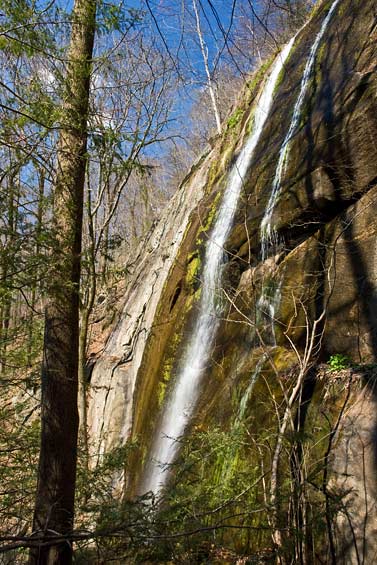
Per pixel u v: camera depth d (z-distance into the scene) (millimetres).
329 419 5039
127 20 4750
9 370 6387
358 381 5125
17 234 4105
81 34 5082
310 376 5641
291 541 3846
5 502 5258
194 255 10391
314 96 8172
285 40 12047
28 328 5547
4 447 6062
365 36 7602
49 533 4500
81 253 4832
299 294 6543
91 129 4871
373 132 6211
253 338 7156
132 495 8383
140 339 12781
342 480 4484
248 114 11977
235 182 10062
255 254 8188
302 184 7117
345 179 6527
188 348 9133
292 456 4805
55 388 5008
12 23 4227
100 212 20875
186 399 8211
